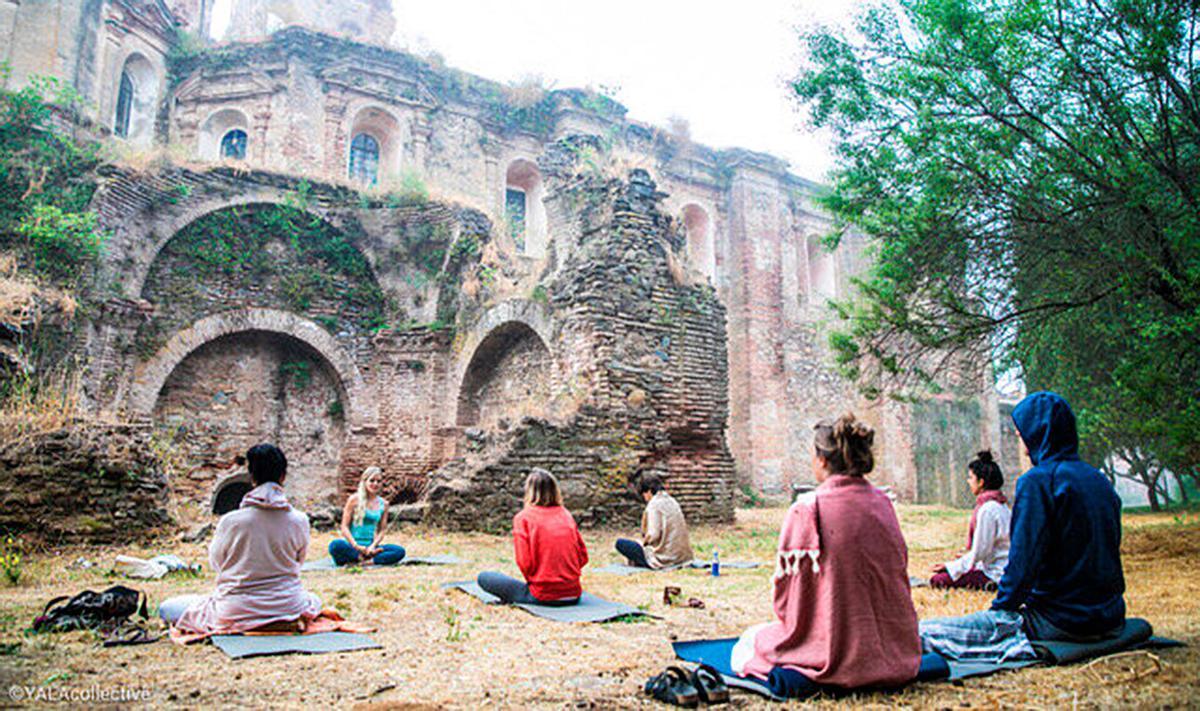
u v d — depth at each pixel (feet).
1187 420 25.17
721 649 13.38
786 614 11.05
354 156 77.71
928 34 28.32
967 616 12.77
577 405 42.09
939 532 43.04
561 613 17.26
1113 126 27.04
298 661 12.43
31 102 51.85
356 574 24.32
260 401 57.72
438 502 38.63
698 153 92.07
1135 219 26.66
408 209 61.93
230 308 56.03
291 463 58.13
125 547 29.60
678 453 44.93
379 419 58.65
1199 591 19.17
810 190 97.60
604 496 40.81
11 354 36.47
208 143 74.08
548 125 85.05
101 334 48.47
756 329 87.56
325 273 60.44
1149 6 24.35
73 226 46.24
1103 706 9.60
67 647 13.16
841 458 11.34
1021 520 12.54
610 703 10.18
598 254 45.47
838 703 10.05
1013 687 10.66
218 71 74.23
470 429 43.57
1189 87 25.63
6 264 43.86
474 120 82.17
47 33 63.67
